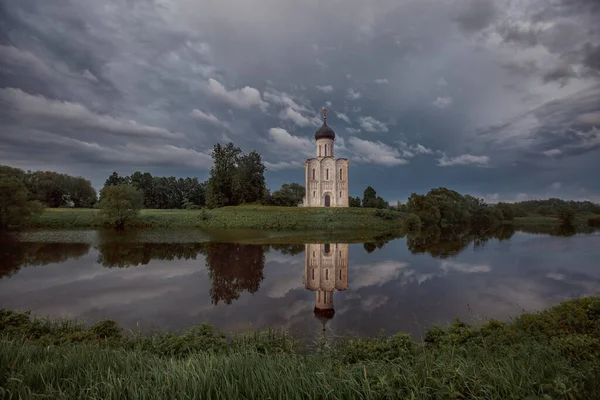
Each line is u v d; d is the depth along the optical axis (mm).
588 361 5824
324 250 36938
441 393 4465
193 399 4293
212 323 13914
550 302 16906
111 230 53062
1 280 22016
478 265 27859
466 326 10742
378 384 4637
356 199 96375
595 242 44688
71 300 17359
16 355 6008
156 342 9820
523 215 111812
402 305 16391
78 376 5184
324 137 82000
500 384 4742
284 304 16719
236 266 27266
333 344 11070
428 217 72750
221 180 81062
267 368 5316
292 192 107812
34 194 90938
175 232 51469
